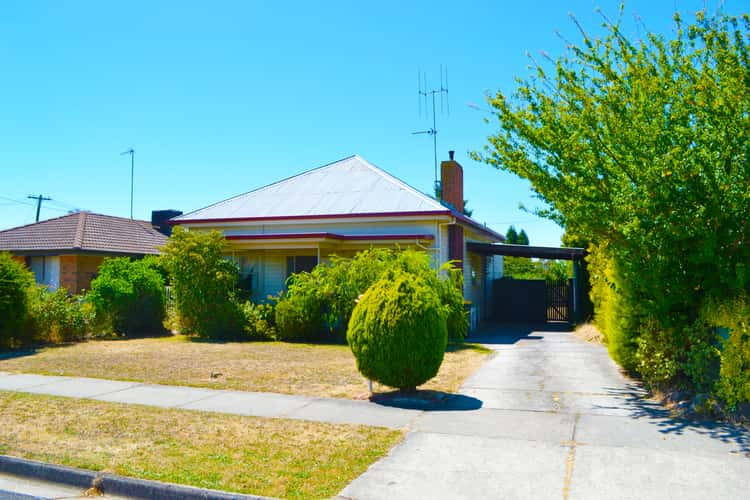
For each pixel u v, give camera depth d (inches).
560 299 907.4
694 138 278.8
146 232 1027.3
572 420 276.5
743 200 273.6
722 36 276.2
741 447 231.8
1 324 537.6
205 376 400.2
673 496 183.6
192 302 649.6
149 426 269.6
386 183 796.6
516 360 471.5
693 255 290.4
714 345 297.6
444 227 717.9
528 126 322.0
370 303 334.3
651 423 269.4
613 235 314.0
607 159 313.9
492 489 191.3
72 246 812.6
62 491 207.6
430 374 328.5
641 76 294.4
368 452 229.8
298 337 622.5
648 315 337.1
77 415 290.5
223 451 232.4
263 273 749.3
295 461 219.9
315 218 732.7
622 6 313.1
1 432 260.7
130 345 581.3
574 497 183.9
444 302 574.6
